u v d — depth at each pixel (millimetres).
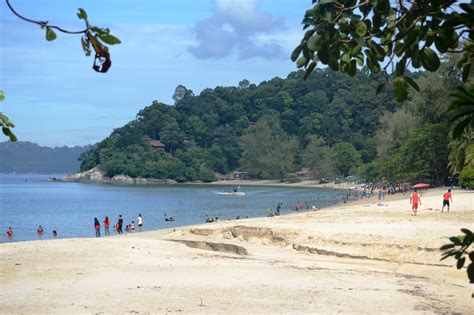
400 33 4539
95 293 17984
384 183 131125
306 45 4227
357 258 29172
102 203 130875
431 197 66875
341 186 197875
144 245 29969
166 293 17969
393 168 115625
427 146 99312
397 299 17750
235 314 15281
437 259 26266
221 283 19891
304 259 28906
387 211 50562
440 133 95062
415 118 111062
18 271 22422
